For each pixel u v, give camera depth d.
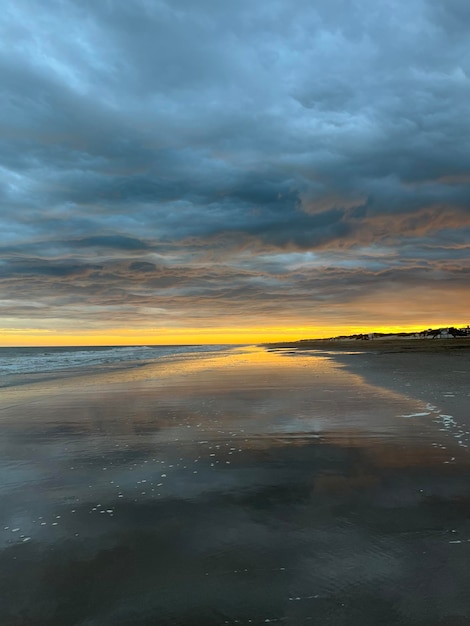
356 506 4.75
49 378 21.47
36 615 2.99
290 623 2.86
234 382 17.47
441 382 15.30
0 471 6.27
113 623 2.90
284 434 8.21
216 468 6.27
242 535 4.12
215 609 3.02
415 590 3.17
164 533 4.21
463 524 4.25
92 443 7.85
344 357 36.59
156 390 15.34
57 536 4.18
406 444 7.26
